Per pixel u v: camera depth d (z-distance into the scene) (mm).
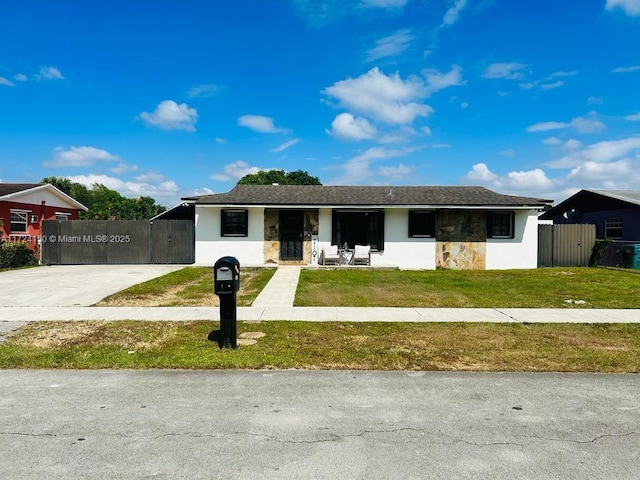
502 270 17156
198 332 7207
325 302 10062
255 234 18062
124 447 3525
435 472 3180
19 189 21688
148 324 7750
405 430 3863
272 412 4230
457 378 5234
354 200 18297
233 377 5219
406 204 17562
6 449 3486
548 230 18766
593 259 18922
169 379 5145
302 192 19984
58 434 3752
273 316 8492
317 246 18062
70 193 62750
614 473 3178
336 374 5336
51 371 5410
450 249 18109
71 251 18219
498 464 3297
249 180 65875
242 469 3207
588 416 4184
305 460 3342
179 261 18359
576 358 5969
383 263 18078
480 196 19250
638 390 4879
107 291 11297
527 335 7203
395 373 5391
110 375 5273
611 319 8367
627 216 21922
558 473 3174
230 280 6152
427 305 9797
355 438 3705
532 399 4598
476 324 7945
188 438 3688
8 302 9828
